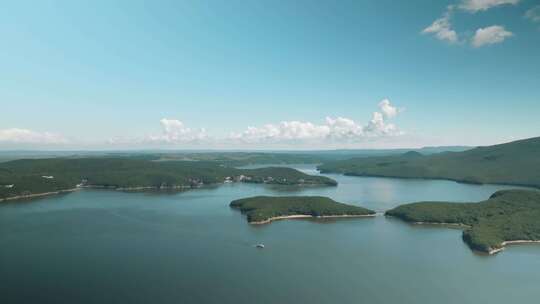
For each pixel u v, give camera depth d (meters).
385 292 191.38
